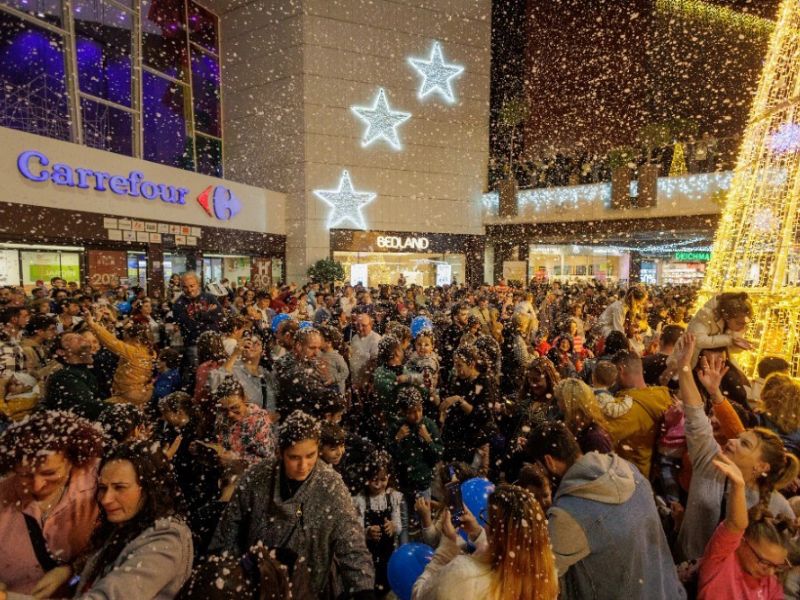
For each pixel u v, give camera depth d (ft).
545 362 11.65
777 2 80.07
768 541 5.90
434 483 11.28
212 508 8.82
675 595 5.80
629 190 69.56
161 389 16.55
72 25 45.01
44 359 16.84
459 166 79.82
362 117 72.38
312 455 6.72
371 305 29.84
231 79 72.18
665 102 86.02
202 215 54.54
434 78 77.00
